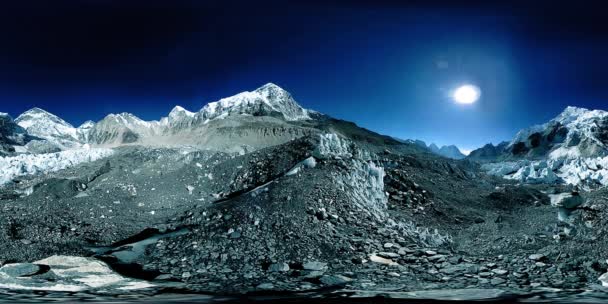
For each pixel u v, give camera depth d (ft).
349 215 86.99
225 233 77.92
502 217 119.96
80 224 98.53
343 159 122.11
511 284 53.88
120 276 59.47
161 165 170.81
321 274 60.44
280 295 49.49
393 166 165.78
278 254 69.46
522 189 162.81
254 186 125.49
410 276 59.21
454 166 207.41
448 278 57.72
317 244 72.90
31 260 69.51
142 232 84.69
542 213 126.41
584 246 69.21
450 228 106.11
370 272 61.46
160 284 55.47
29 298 46.88
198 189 135.95
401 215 109.70
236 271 62.69
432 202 124.77
